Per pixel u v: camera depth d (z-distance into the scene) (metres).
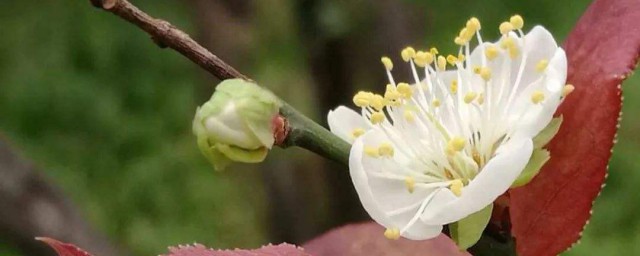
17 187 0.36
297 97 0.40
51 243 0.17
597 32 0.19
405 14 0.36
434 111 0.19
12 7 0.69
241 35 0.40
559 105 0.18
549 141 0.18
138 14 0.18
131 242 0.54
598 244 0.53
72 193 0.56
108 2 0.17
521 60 0.19
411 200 0.18
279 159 0.40
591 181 0.18
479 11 0.57
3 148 0.36
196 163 0.58
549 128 0.18
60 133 0.61
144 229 0.55
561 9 0.60
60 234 0.37
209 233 0.54
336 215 0.38
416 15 0.40
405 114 0.19
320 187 0.39
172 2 0.62
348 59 0.34
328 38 0.34
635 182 0.56
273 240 0.41
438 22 0.55
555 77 0.18
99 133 0.61
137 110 0.62
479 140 0.19
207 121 0.18
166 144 0.60
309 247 0.21
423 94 0.19
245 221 0.53
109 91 0.63
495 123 0.19
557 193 0.18
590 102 0.18
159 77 0.63
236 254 0.18
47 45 0.66
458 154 0.19
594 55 0.18
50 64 0.64
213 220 0.54
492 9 0.58
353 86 0.34
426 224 0.18
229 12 0.40
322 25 0.33
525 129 0.18
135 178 0.58
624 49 0.18
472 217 0.18
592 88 0.18
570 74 0.19
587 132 0.18
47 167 0.58
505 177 0.17
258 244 0.51
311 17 0.34
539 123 0.18
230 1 0.40
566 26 0.59
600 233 0.54
